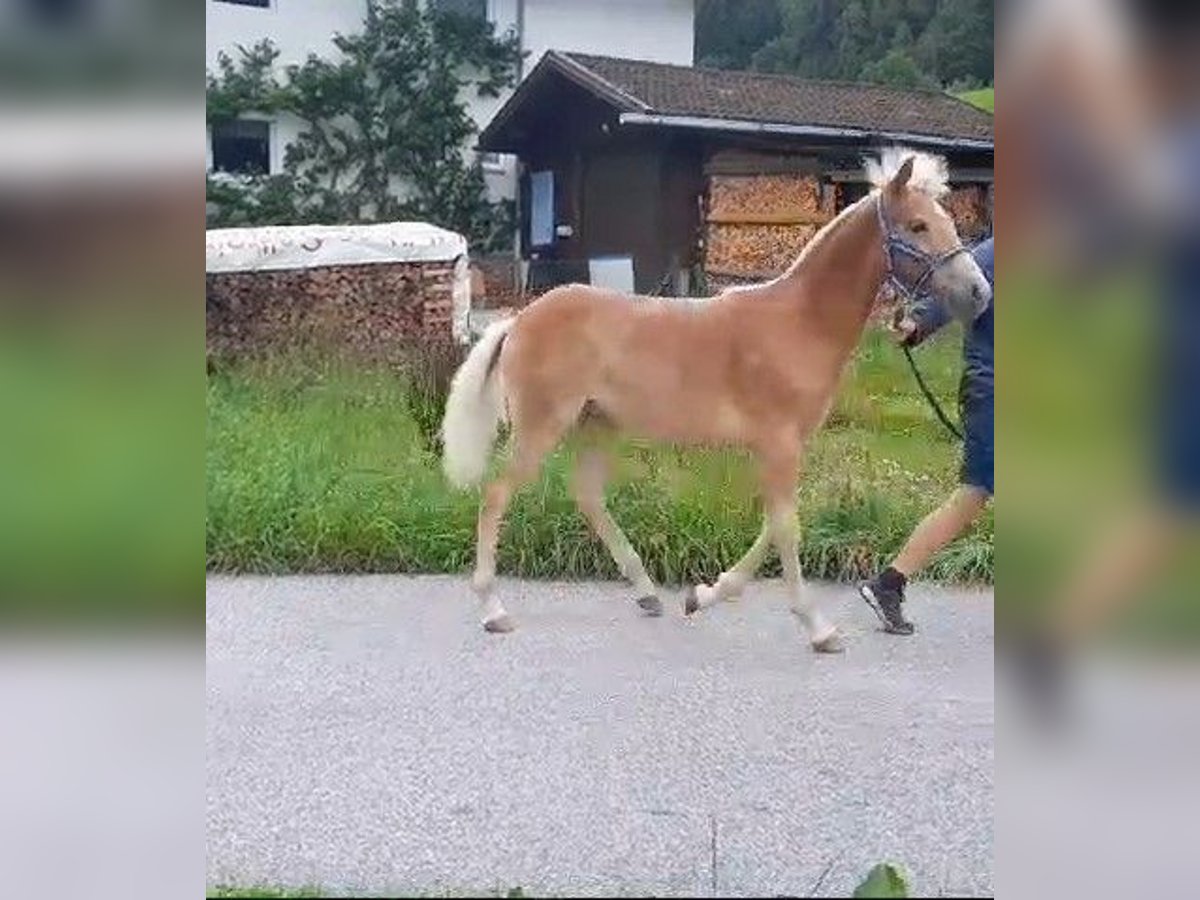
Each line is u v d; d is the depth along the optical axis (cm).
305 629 529
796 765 383
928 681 461
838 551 612
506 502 532
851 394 732
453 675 472
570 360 511
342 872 310
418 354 813
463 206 2019
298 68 1945
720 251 1557
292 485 661
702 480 646
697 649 505
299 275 981
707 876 311
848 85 1655
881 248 488
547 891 301
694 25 2030
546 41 2095
